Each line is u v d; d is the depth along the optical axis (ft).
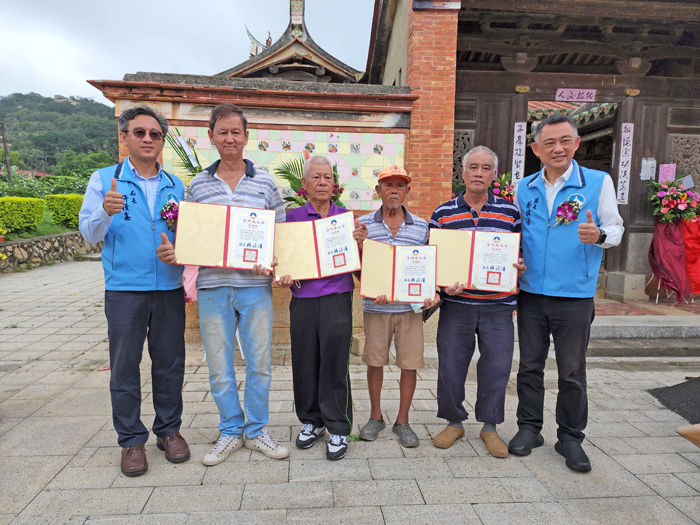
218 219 7.92
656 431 9.78
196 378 12.59
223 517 6.61
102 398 11.16
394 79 23.79
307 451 8.68
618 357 15.71
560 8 19.02
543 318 8.68
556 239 8.36
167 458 8.19
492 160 8.57
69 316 20.70
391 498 7.14
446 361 8.93
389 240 9.14
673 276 21.65
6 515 6.60
